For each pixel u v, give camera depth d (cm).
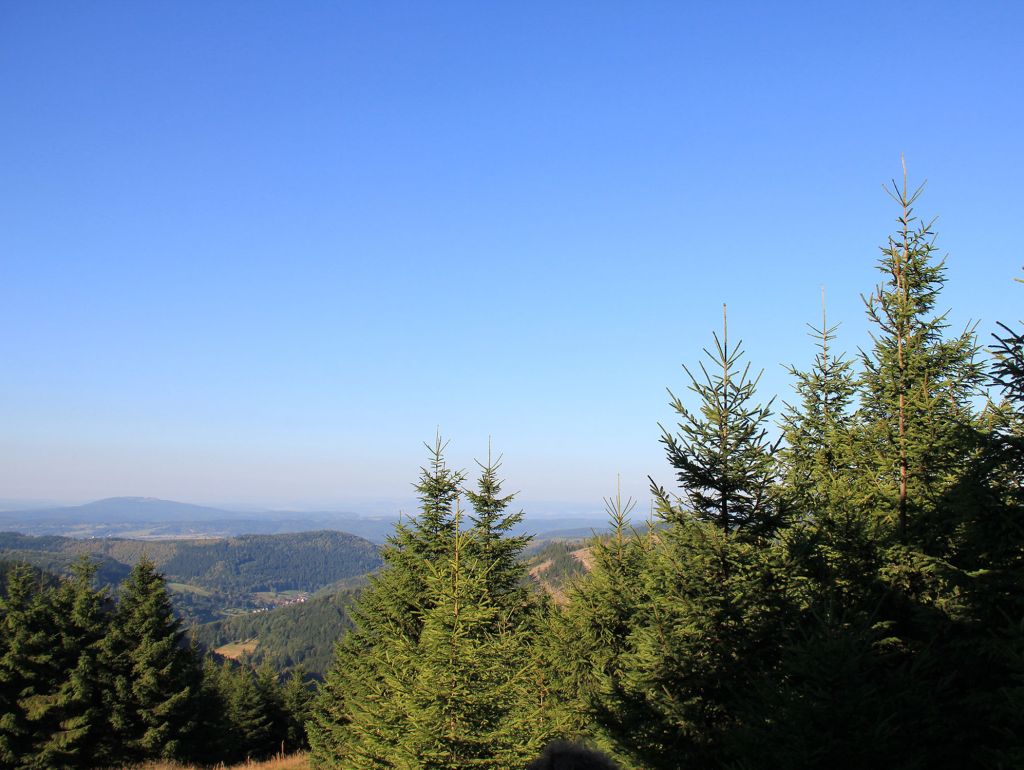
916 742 842
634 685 1159
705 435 1159
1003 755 763
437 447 2586
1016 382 863
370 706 1684
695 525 1144
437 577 1561
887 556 1118
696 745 1035
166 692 3659
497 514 2550
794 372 1684
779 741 874
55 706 3394
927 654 928
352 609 2803
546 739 1427
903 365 1291
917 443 1221
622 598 1803
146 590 3856
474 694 1342
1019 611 895
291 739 5809
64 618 3647
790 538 1121
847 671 864
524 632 1955
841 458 1473
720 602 1098
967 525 948
